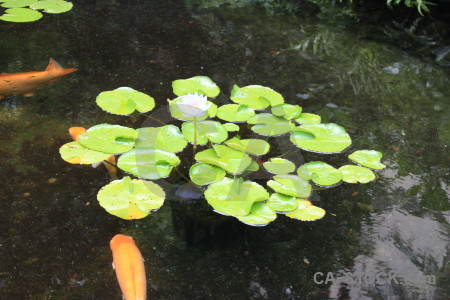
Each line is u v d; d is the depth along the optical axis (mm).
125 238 2473
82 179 2643
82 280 2428
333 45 3289
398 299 2420
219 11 3473
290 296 2422
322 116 2902
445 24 3480
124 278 2389
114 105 2805
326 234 2557
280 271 2473
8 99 2881
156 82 2996
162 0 3521
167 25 3330
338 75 3113
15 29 3229
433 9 3580
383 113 2943
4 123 2789
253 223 2498
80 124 2803
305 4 3600
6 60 3047
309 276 2463
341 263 2492
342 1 3625
